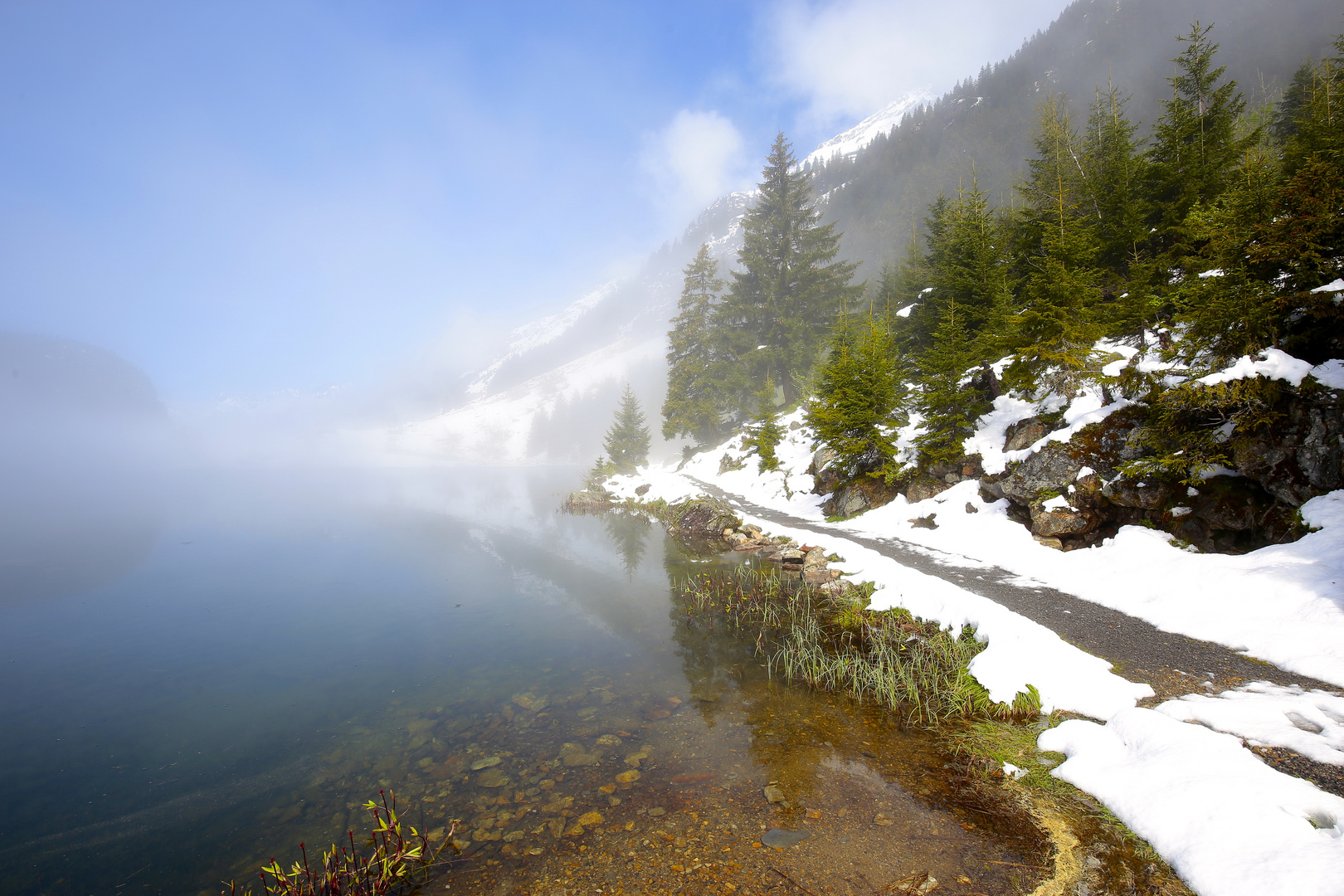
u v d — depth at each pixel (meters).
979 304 22.05
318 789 6.63
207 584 18.89
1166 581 10.23
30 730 8.71
